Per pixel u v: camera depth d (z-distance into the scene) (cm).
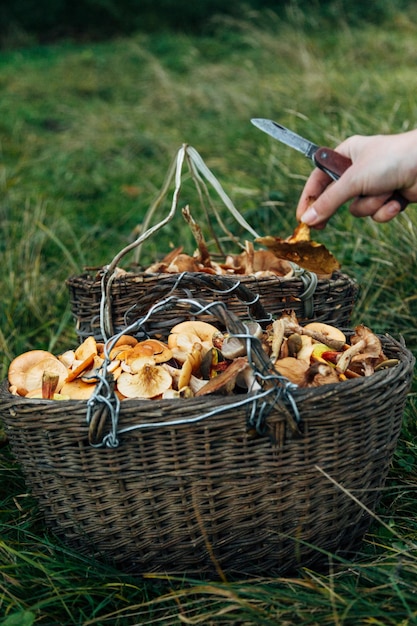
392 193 79
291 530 67
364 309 103
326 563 69
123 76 297
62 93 279
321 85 182
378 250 111
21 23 470
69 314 110
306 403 64
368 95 171
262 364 65
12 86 288
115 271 80
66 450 66
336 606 63
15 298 113
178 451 65
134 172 183
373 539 72
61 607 66
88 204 162
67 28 478
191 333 74
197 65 290
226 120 199
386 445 69
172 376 70
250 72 230
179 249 89
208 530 67
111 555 69
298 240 80
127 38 431
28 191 167
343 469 67
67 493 68
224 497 66
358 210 80
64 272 123
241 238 129
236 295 71
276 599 65
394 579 64
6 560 69
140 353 71
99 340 81
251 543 67
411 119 138
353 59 233
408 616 62
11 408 67
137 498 66
